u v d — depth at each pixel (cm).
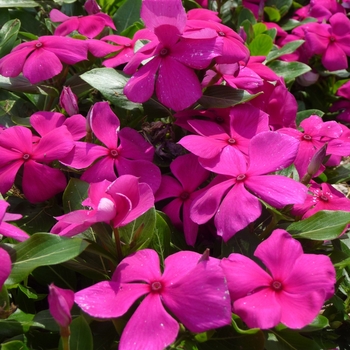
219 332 25
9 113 35
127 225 27
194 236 28
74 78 35
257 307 23
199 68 28
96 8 38
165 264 24
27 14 43
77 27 36
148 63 29
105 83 32
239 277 24
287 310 23
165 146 33
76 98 32
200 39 28
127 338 22
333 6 50
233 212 25
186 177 29
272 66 40
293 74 39
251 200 25
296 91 46
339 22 43
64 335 22
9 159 28
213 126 30
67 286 29
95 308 23
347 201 30
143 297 25
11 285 25
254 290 24
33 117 31
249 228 30
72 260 27
